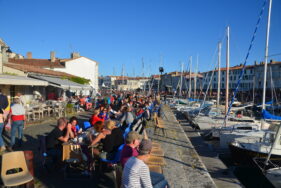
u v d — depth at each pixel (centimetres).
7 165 449
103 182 562
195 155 873
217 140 1591
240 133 1344
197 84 8988
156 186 412
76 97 2558
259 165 916
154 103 2409
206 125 1902
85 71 4625
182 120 2492
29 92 1983
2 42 2098
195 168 721
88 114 1938
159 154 727
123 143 596
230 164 1114
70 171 600
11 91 1739
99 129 625
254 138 1247
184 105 3569
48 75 2434
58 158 621
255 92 6331
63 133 677
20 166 464
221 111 2369
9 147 820
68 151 582
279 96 5400
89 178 574
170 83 10156
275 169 848
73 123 759
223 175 828
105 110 1234
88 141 636
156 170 608
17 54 4350
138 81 10938
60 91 2598
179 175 654
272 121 1873
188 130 1919
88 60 4675
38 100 1928
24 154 474
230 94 6975
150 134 1245
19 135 830
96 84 4966
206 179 632
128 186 325
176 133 1338
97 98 2823
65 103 1861
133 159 339
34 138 972
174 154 873
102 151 595
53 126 1273
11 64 2144
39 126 1261
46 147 612
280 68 6047
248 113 3075
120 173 394
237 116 2217
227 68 1881
